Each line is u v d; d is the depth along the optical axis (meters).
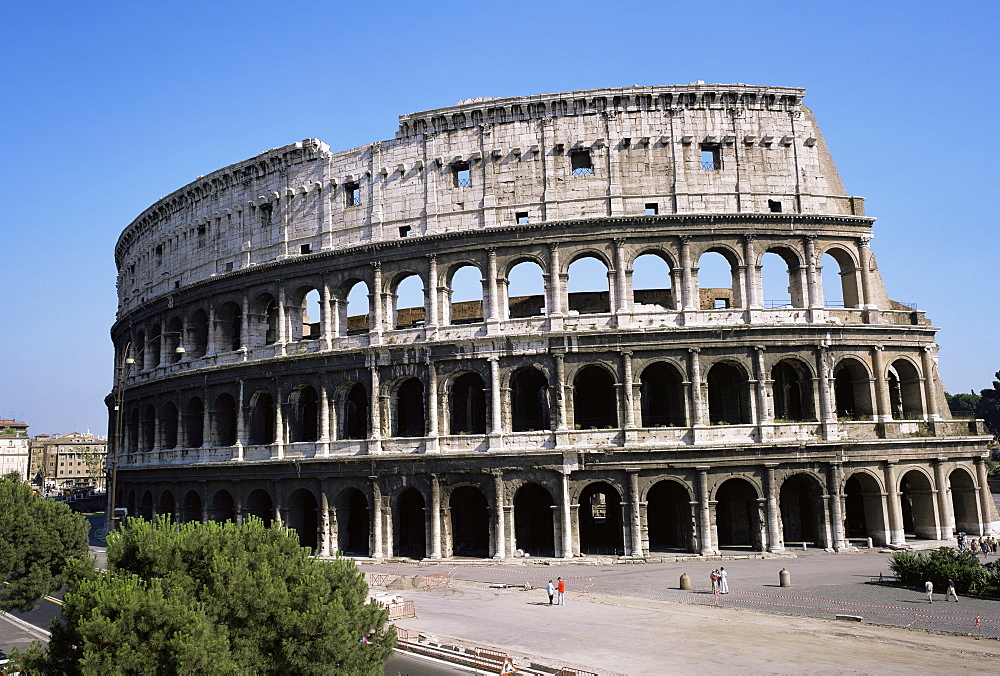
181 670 24.11
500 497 71.62
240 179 90.50
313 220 84.25
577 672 36.81
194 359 91.75
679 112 76.31
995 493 139.25
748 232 73.81
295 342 83.12
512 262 75.50
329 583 30.77
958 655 39.19
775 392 78.19
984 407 186.50
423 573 66.31
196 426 93.12
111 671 24.12
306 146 85.19
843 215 75.19
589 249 74.19
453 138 78.94
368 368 77.38
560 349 72.00
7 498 45.91
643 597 55.47
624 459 70.44
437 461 73.56
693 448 70.00
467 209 77.25
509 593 58.41
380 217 80.25
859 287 75.62
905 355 75.81
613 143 76.00
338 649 27.75
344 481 77.62
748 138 75.88
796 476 76.88
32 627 55.09
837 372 81.81
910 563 56.78
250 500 83.94
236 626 28.16
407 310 95.12
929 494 74.50
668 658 39.81
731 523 76.75
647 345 71.69
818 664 38.03
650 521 78.56
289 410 82.69
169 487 90.94
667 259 74.44
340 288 81.62
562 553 70.19
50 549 45.69
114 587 26.19
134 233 109.62
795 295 75.12
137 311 103.25
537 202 75.81
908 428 73.81
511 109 77.69
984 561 64.31
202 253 93.75
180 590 27.25
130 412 104.00
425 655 42.25
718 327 71.44
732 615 49.31
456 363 74.56
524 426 79.44
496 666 38.53
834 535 71.19
